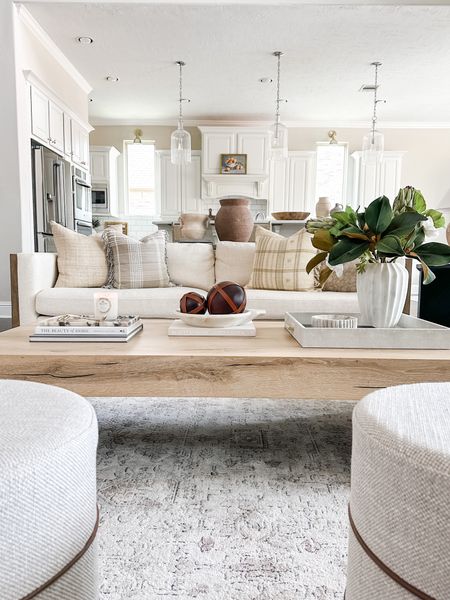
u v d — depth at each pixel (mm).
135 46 4766
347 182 7746
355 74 5477
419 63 5129
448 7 3941
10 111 3867
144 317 2500
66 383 1149
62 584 540
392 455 538
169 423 1642
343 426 1631
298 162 7559
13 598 477
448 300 2602
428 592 498
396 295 1407
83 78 5676
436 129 7641
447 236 2957
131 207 7848
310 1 3834
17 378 1151
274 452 1397
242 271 3008
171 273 2996
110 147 7293
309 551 924
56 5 3912
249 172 7297
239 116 7336
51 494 521
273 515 1054
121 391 1146
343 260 1346
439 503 488
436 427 578
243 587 819
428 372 1127
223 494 1145
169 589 812
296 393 1139
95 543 634
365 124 7613
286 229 5461
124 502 1102
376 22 4215
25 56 4062
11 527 476
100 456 1357
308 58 5023
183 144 5195
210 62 5168
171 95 6309
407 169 7703
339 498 1133
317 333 1256
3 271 3982
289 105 6719
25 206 4000
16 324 2498
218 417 1713
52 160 4402
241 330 1475
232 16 4137
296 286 2682
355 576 611
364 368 1130
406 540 521
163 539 958
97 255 2828
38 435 557
